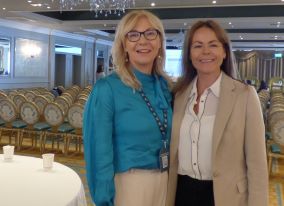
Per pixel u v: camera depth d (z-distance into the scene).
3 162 2.61
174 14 11.70
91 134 1.78
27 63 13.70
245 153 1.78
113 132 1.82
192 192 1.86
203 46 1.83
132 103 1.80
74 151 6.80
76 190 2.07
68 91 10.61
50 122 6.33
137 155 1.79
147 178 1.82
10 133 7.22
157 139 1.83
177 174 1.92
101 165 1.74
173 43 17.25
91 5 9.76
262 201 1.72
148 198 1.82
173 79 2.01
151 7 10.12
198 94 1.88
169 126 1.88
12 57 12.84
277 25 13.79
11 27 12.66
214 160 1.74
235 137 1.73
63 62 17.25
